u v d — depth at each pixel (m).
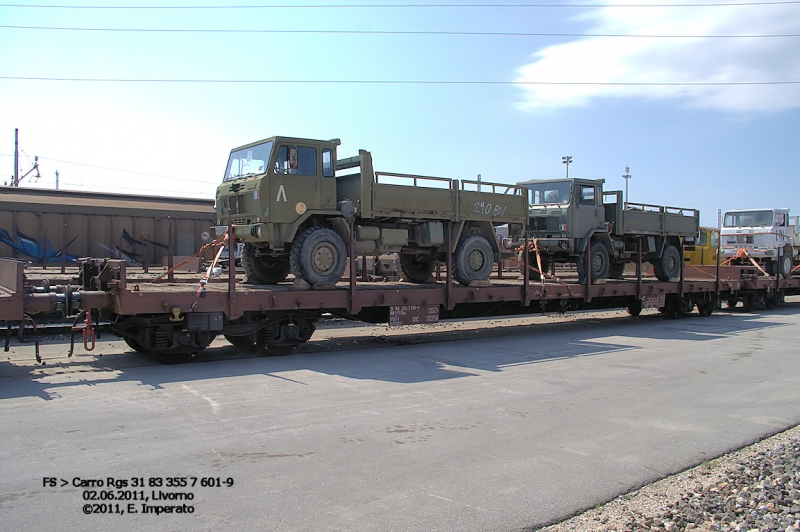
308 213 10.30
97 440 5.34
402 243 11.50
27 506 4.01
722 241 25.67
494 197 12.66
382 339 12.37
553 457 5.20
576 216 14.68
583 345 11.84
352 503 4.16
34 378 7.93
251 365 9.09
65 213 18.62
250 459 4.96
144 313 8.52
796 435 6.12
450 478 4.66
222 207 11.08
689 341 12.62
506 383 8.09
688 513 4.17
